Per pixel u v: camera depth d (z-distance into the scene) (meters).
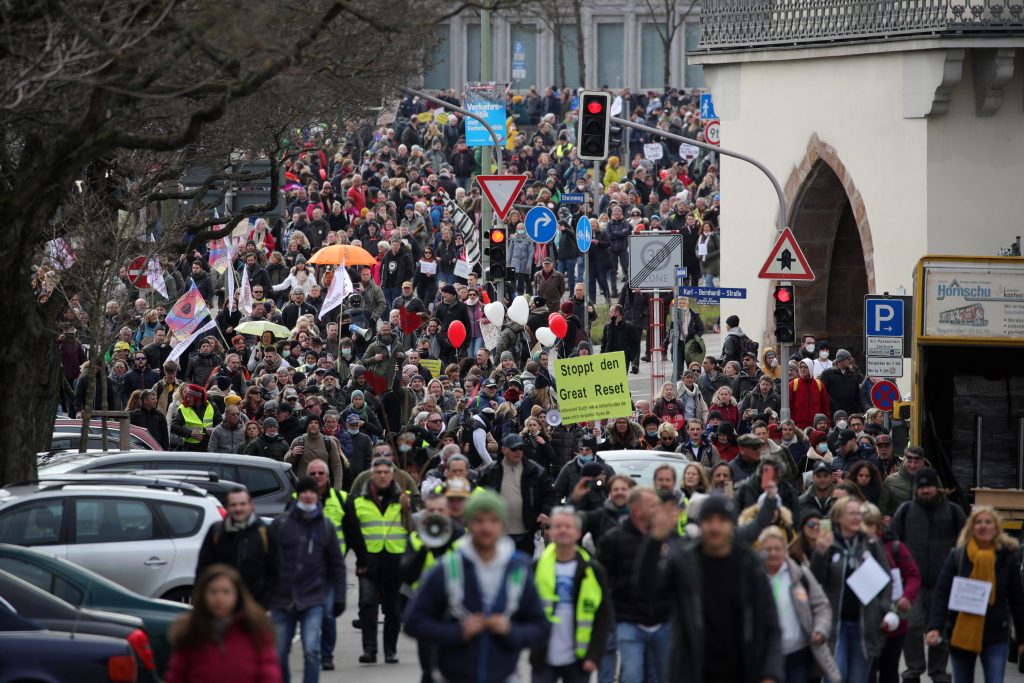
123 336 87.81
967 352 63.03
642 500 35.59
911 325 72.69
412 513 48.12
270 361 81.06
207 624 27.75
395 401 75.62
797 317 103.00
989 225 93.00
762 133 103.88
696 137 152.75
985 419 62.84
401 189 125.88
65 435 68.38
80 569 40.12
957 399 63.03
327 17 44.56
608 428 67.56
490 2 51.00
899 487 50.50
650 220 124.00
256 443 64.75
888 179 94.50
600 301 125.06
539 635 27.48
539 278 102.56
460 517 37.44
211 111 43.88
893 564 38.91
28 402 52.66
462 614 27.09
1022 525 55.09
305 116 65.56
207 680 27.70
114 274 67.62
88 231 64.94
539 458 63.22
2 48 45.09
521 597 27.38
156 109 50.31
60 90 48.34
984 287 61.03
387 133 147.12
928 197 92.25
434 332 91.81
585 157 75.19
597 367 68.69
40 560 40.03
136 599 40.03
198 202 68.81
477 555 27.41
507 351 80.44
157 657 39.47
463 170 140.62
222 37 44.94
